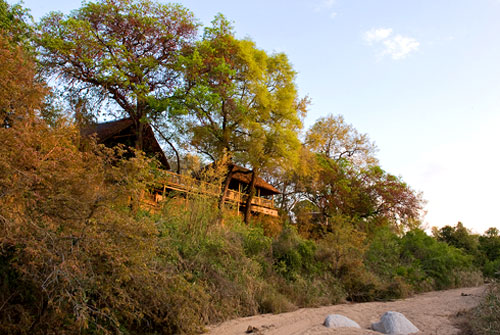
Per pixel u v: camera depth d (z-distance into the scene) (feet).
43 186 19.26
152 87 67.15
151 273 24.58
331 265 61.36
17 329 17.72
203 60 69.05
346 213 110.32
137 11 63.52
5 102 18.47
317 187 113.60
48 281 17.98
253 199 101.24
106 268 21.06
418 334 30.32
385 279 70.23
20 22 50.93
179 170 85.35
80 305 17.99
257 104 78.54
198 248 39.52
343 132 123.95
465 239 165.07
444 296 67.46
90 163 21.68
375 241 86.28
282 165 81.66
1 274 18.92
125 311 21.98
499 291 29.99
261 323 32.81
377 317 40.70
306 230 99.76
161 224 36.65
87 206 20.02
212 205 45.32
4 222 16.89
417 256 95.76
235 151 81.30
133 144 73.51
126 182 22.22
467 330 31.12
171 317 25.14
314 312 41.73
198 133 78.02
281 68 83.66
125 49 61.62
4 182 16.84
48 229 18.97
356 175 116.88
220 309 33.63
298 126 82.99
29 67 21.76
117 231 21.11
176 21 66.33
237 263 43.04
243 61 75.10
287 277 50.42
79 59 57.77
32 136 18.78
